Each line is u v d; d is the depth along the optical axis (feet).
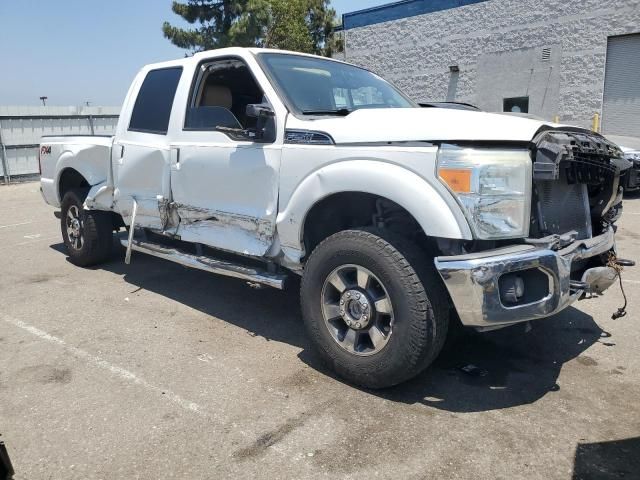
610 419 10.16
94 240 20.31
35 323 15.29
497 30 60.23
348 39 72.38
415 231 11.56
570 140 10.19
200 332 14.48
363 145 11.01
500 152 9.79
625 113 54.39
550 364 12.44
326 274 11.41
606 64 54.49
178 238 15.84
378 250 10.42
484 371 12.10
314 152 11.69
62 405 10.83
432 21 64.80
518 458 9.01
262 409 10.59
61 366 12.54
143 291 18.04
